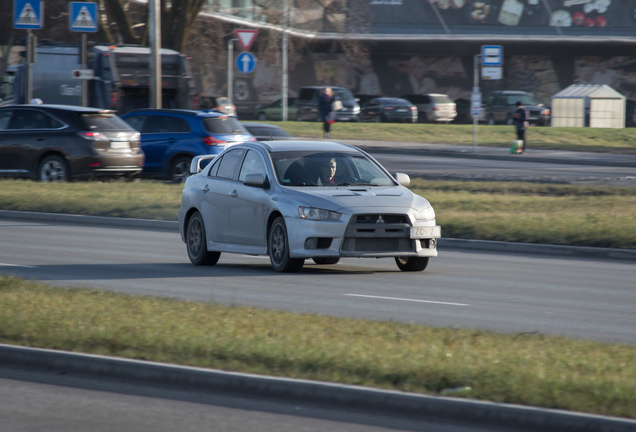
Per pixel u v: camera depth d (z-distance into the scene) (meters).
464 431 20.92
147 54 120.62
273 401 23.14
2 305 32.78
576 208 76.25
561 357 25.66
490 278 47.44
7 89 130.25
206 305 34.06
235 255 57.75
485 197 83.38
